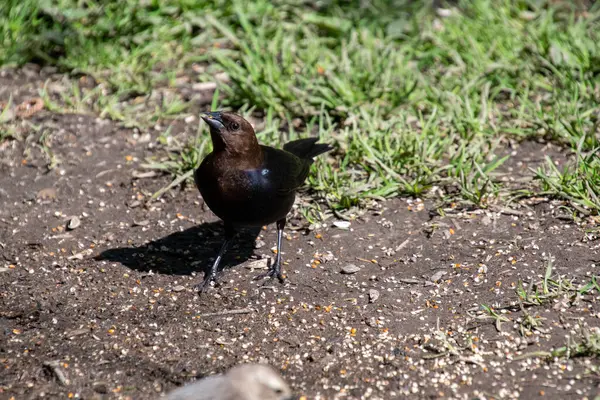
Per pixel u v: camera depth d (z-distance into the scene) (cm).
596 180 1089
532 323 855
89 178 1218
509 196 1113
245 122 912
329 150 1141
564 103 1294
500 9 1582
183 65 1513
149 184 1203
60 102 1409
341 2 1670
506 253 998
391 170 1152
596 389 761
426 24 1561
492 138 1259
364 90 1361
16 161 1260
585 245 995
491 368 803
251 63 1420
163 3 1588
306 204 1134
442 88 1365
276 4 1627
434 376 797
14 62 1503
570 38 1466
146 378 810
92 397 782
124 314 927
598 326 849
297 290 966
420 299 930
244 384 679
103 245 1070
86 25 1548
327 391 782
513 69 1394
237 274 1008
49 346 866
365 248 1041
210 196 943
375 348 847
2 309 937
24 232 1095
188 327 899
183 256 1050
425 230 1066
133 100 1421
